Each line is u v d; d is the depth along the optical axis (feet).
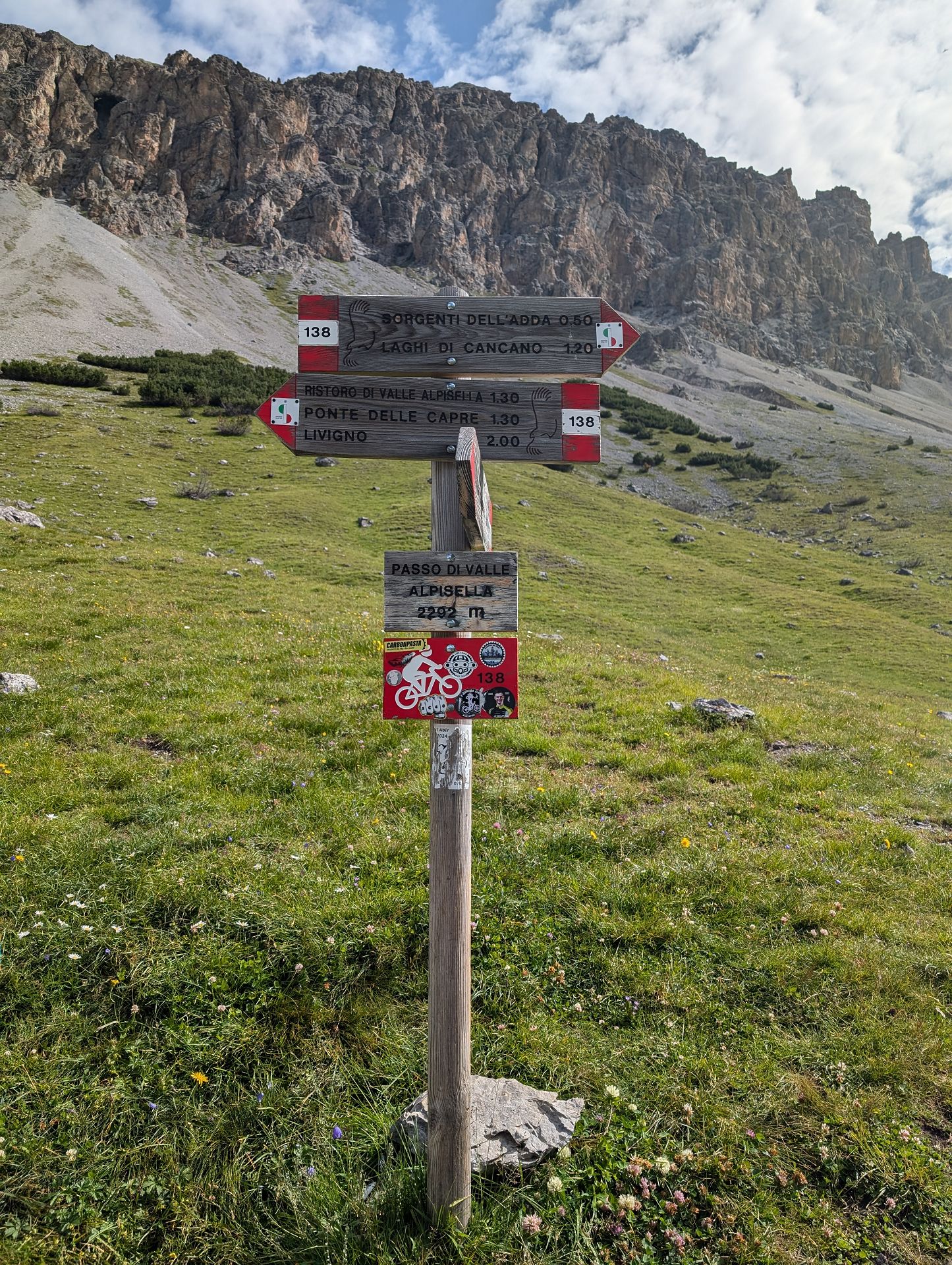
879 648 121.39
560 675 54.95
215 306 572.10
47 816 27.89
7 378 262.47
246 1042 18.75
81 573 83.66
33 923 21.36
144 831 27.43
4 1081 17.20
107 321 428.97
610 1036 19.89
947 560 226.58
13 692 41.50
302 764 34.83
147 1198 15.52
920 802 36.14
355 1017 19.93
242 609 73.87
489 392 15.26
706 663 89.76
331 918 22.67
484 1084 17.58
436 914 14.20
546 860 27.53
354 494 181.78
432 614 14.25
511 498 204.85
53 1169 15.66
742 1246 14.89
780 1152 16.83
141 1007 19.42
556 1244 14.73
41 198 623.36
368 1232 14.43
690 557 184.24
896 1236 15.19
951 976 22.45
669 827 30.81
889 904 26.32
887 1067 18.98
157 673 47.29
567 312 15.29
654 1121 17.28
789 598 152.76
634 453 405.80
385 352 15.14
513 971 21.86
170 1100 17.31
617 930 23.59
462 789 14.19
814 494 348.79
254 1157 16.44
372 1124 16.97
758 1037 19.98
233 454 204.85
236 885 23.72
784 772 38.32
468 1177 14.61
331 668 50.90
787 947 23.50
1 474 151.33
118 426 211.41
